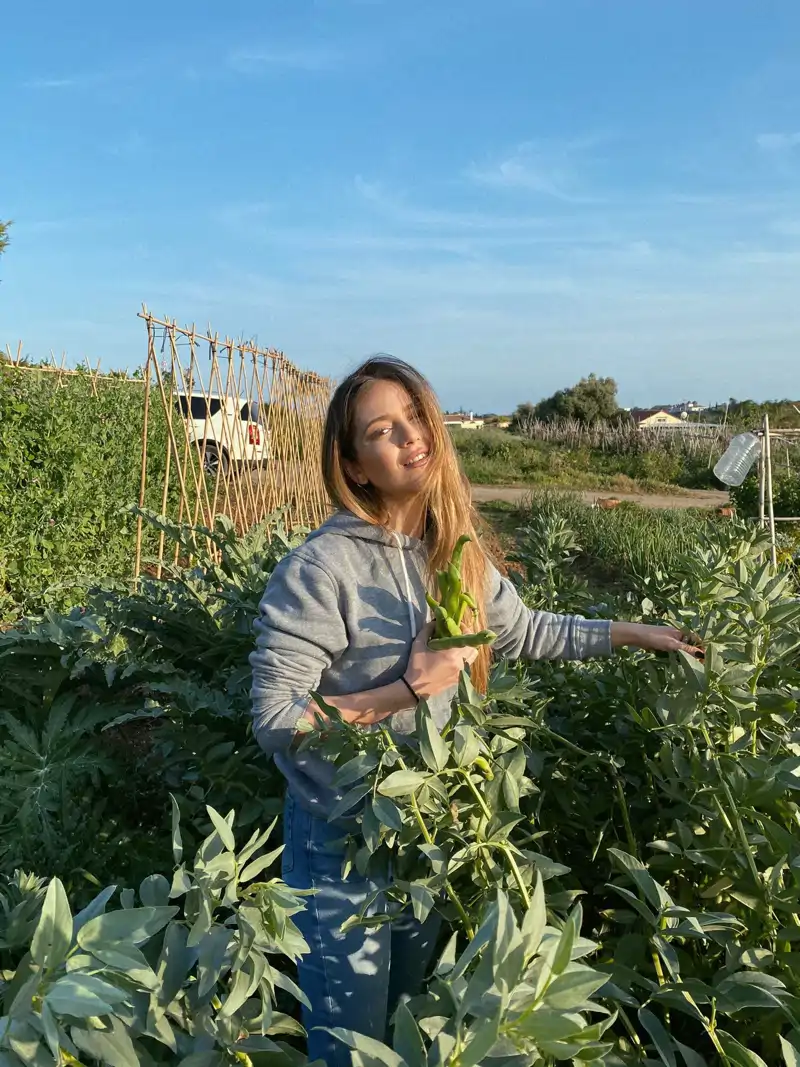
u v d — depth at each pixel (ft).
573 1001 2.73
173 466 33.94
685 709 5.48
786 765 4.91
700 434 108.68
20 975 2.97
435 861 3.99
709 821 5.31
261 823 7.00
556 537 10.12
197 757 6.96
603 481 95.04
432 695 5.08
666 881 5.69
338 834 5.11
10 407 23.35
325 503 45.57
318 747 4.95
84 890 6.65
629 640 6.25
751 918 4.91
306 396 43.75
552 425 134.92
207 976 3.18
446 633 4.87
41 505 23.52
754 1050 4.80
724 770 5.27
